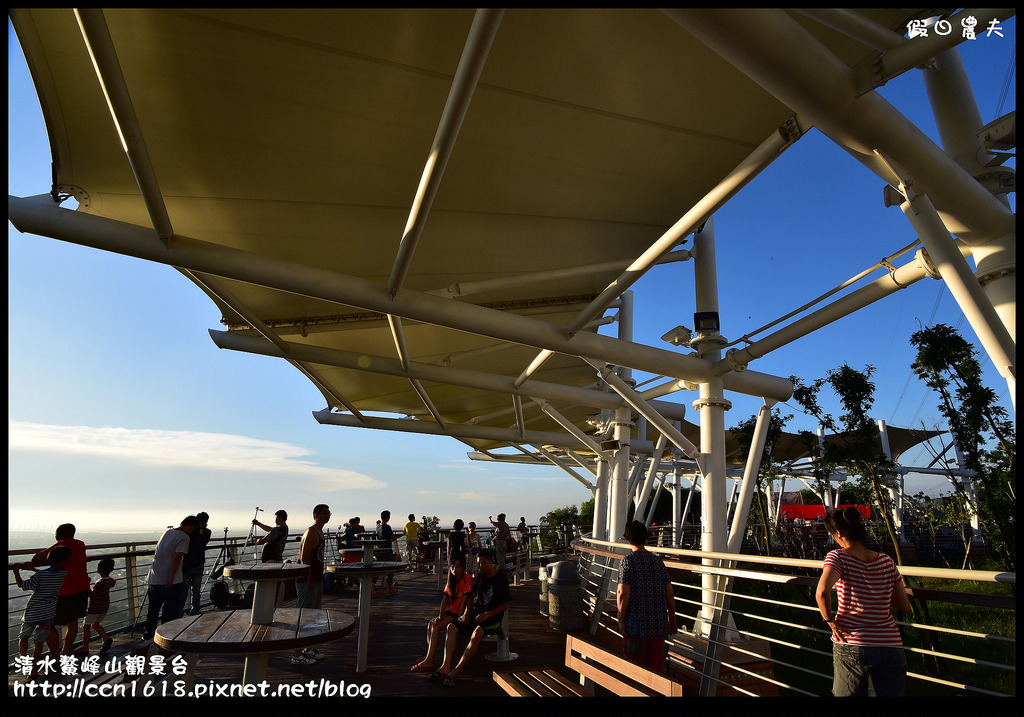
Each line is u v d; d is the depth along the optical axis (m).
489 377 11.35
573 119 5.81
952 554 20.91
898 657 3.38
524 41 4.82
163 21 4.54
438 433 15.77
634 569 4.96
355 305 6.72
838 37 4.61
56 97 5.20
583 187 7.05
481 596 6.75
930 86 4.84
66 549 6.30
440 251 8.55
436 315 6.97
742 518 8.20
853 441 13.27
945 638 11.73
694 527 26.52
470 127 5.90
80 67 4.92
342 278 6.58
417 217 5.06
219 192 6.79
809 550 19.98
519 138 6.10
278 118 5.68
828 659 10.92
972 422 10.52
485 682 6.19
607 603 9.45
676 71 5.14
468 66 3.47
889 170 3.81
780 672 10.11
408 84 5.31
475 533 15.80
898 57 3.26
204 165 6.29
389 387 16.64
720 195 4.91
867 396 13.11
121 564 8.46
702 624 7.24
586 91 5.42
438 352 13.98
